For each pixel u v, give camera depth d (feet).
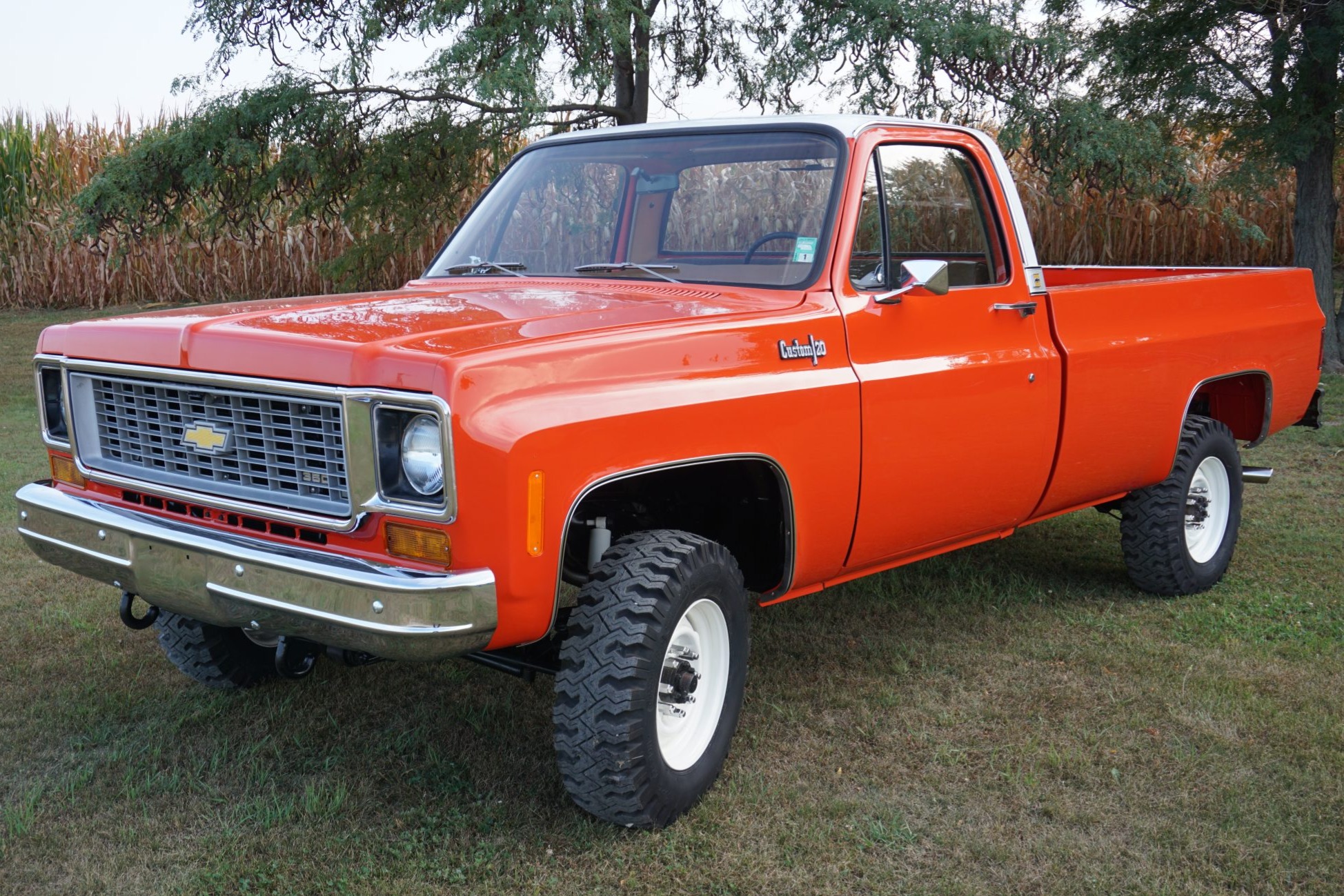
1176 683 13.97
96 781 11.48
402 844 10.30
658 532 10.80
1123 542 17.21
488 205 15.01
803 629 16.06
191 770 11.76
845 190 12.53
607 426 9.70
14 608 16.80
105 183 37.73
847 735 12.68
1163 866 10.02
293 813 10.87
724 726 11.28
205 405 10.25
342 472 9.42
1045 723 12.91
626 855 10.16
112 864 9.95
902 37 34.55
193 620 12.85
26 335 57.77
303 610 9.36
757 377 11.14
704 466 11.80
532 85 32.04
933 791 11.38
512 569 9.12
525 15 32.48
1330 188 37.73
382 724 12.98
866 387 12.17
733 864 10.06
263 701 13.51
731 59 41.60
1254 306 18.42
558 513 9.40
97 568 11.00
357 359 9.21
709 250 13.15
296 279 68.49
